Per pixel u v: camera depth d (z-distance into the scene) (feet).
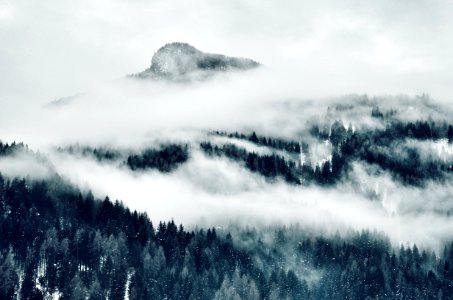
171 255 439.63
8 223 411.95
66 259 376.68
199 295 393.29
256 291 394.52
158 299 382.83
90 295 348.38
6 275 342.64
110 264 382.63
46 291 353.92
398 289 457.27
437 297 455.22
